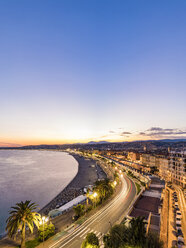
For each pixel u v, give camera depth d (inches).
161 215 1804.9
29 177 5964.6
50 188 4483.3
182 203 2356.1
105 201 2464.3
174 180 3833.7
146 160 5876.0
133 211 1924.2
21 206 1370.6
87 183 4987.7
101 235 1482.5
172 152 4279.0
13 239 1525.6
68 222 1847.9
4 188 4466.0
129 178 4311.0
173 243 1365.7
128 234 1008.2
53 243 1393.9
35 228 1759.4
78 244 1362.0
